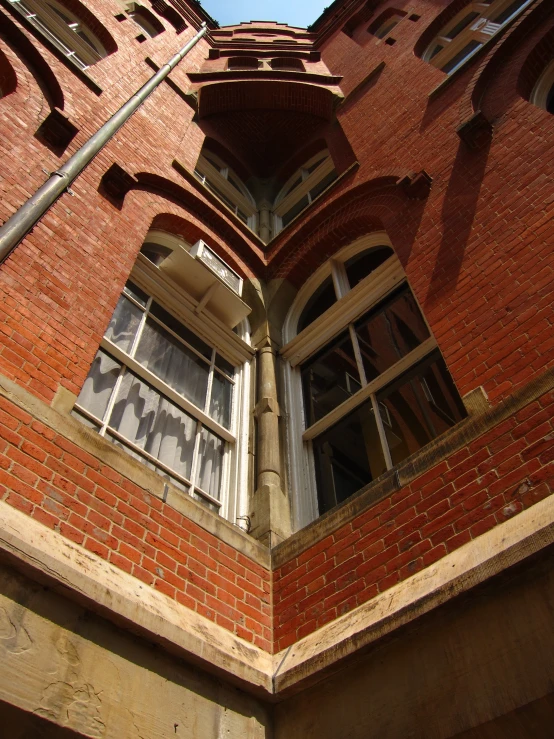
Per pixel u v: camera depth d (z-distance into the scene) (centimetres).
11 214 486
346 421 570
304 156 1268
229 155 1247
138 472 390
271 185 1281
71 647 279
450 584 306
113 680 286
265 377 648
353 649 327
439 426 489
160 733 290
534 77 725
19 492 313
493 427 374
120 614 300
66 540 316
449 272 535
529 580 287
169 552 371
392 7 1484
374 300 658
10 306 410
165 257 707
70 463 351
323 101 1222
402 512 386
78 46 1011
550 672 258
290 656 368
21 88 654
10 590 271
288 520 499
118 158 702
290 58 1542
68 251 502
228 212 851
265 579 431
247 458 554
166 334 601
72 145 636
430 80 898
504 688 269
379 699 310
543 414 353
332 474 544
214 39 1720
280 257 848
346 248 794
